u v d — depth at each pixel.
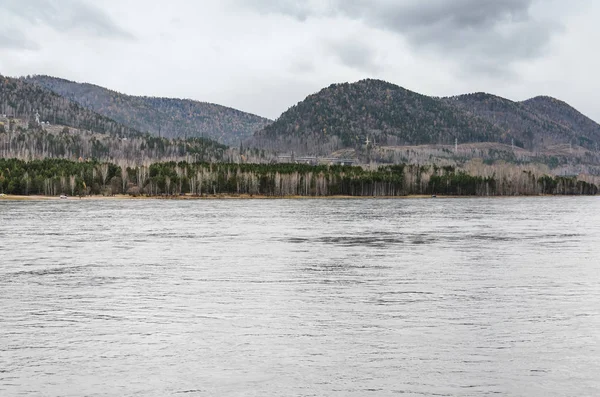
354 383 29.73
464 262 71.50
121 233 108.06
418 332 38.94
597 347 35.69
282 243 92.56
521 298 50.06
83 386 29.31
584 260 73.25
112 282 57.50
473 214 166.50
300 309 45.66
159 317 43.00
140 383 29.67
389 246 88.38
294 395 28.30
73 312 44.62
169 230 114.56
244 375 30.78
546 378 30.53
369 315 43.62
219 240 96.69
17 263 69.88
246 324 40.97
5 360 33.16
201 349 35.12
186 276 61.00
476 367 32.06
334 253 80.06
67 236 102.00
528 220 143.12
